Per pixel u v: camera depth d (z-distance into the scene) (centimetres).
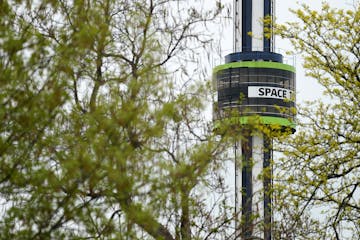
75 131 3094
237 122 3556
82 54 3105
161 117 3042
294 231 4644
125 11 3784
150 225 3000
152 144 3170
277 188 4647
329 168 4750
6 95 2953
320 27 4888
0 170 2967
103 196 3016
